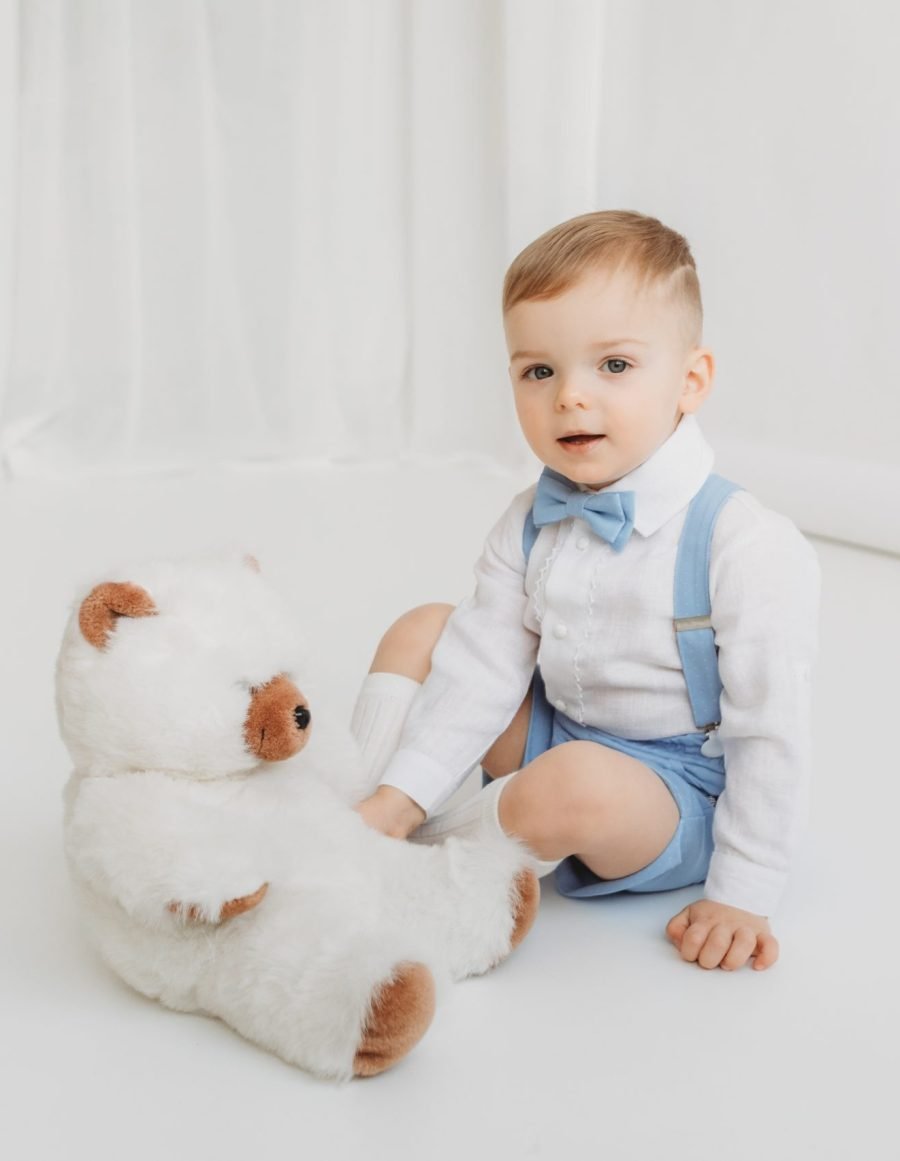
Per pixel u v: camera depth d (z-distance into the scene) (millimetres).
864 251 2408
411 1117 937
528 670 1312
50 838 1350
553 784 1138
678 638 1186
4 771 1494
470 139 3045
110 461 3100
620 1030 1039
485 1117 938
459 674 1298
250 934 992
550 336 1171
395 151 3143
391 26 3086
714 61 2572
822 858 1317
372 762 1293
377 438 3250
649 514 1200
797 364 2531
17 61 2877
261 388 3188
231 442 3189
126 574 1083
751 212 2553
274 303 3154
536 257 1184
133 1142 914
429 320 3158
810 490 2498
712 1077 985
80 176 2973
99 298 3033
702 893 1257
